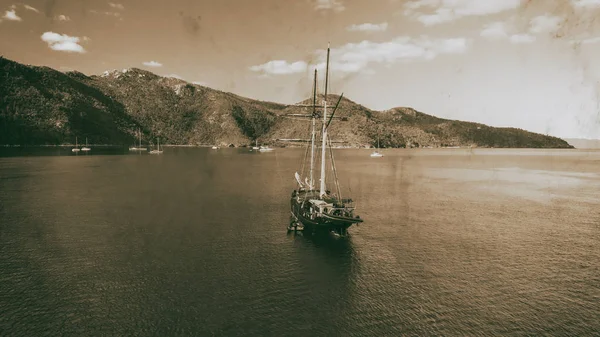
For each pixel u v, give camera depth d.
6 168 126.38
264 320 25.27
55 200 66.69
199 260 36.25
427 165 175.25
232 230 47.25
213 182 97.12
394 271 34.09
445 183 101.88
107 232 45.34
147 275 32.31
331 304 27.61
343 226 43.47
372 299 28.45
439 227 50.28
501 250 40.44
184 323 24.73
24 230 45.78
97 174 111.88
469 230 48.75
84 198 69.25
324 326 24.61
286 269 34.28
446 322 25.28
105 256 36.84
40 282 30.66
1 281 30.80
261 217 54.91
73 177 102.81
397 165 174.25
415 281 31.88
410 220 54.44
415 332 24.02
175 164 158.75
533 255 38.81
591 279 32.59
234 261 36.12
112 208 59.88
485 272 34.03
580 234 47.09
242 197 72.94
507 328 24.62
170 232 45.84
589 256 38.59
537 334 24.00
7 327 24.00
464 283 31.55
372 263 36.09
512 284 31.47
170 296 28.48
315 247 40.84
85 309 26.41
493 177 119.19
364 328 24.44
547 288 30.70
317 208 46.31
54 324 24.45
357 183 101.25
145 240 42.31
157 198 70.31
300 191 61.78
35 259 35.84
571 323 25.33
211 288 29.97
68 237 43.06
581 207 66.00
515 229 49.47
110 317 25.36
